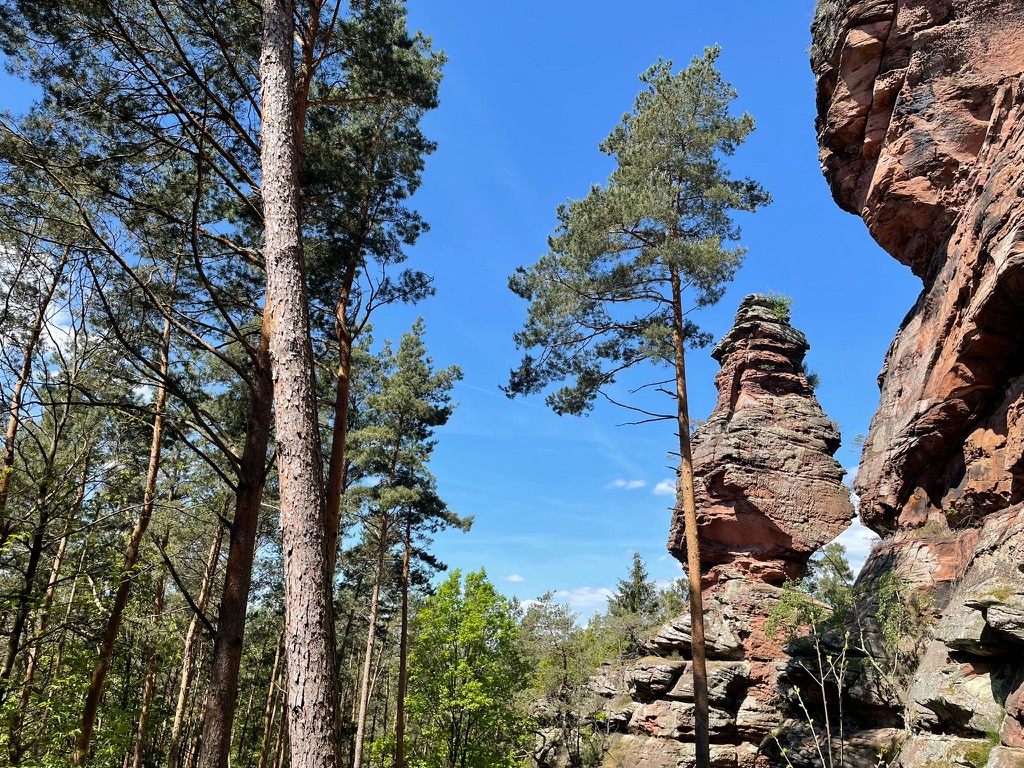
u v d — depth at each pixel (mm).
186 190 11383
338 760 4969
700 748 14242
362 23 12516
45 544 11727
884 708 17375
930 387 16828
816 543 28125
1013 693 10711
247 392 16672
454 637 30359
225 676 7988
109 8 8266
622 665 35656
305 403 5957
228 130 10797
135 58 9727
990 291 13727
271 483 22766
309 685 5027
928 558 16547
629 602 52969
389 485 27938
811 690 20734
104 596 13250
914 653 16125
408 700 30141
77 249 8648
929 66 18219
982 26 17438
